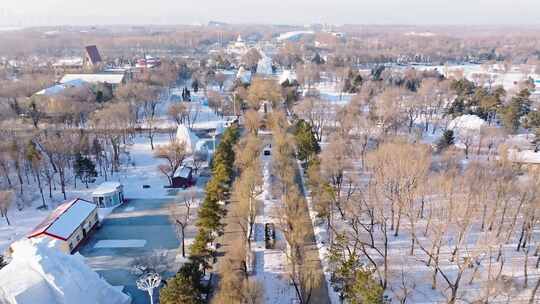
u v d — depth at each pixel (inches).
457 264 1957.4
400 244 2319.1
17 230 2541.8
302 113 4404.5
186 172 3302.2
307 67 7332.7
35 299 1528.1
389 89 4960.6
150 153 3961.6
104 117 4010.8
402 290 1921.8
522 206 2320.4
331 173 2783.0
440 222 2084.2
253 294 1697.8
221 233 2400.3
